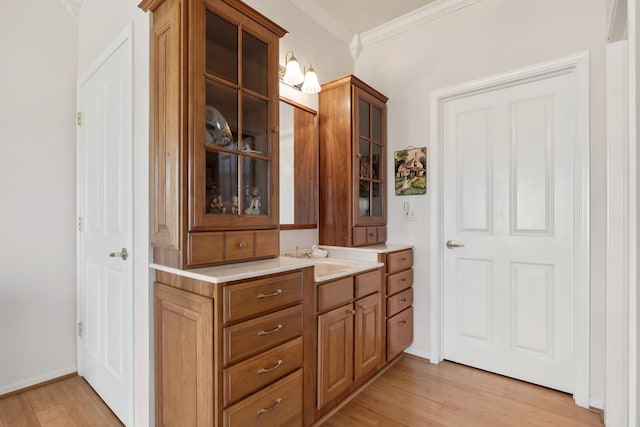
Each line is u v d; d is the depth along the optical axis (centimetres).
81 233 222
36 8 212
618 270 169
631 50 106
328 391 171
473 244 238
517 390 207
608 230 172
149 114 151
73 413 183
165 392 144
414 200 261
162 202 143
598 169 185
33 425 172
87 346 215
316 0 244
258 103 165
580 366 191
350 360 189
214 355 119
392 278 232
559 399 197
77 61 229
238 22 152
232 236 149
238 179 153
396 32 271
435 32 251
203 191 137
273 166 168
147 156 152
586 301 188
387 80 277
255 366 132
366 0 243
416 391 206
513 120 222
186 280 133
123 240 171
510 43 218
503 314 226
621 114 170
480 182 235
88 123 212
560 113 205
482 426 172
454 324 247
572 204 200
